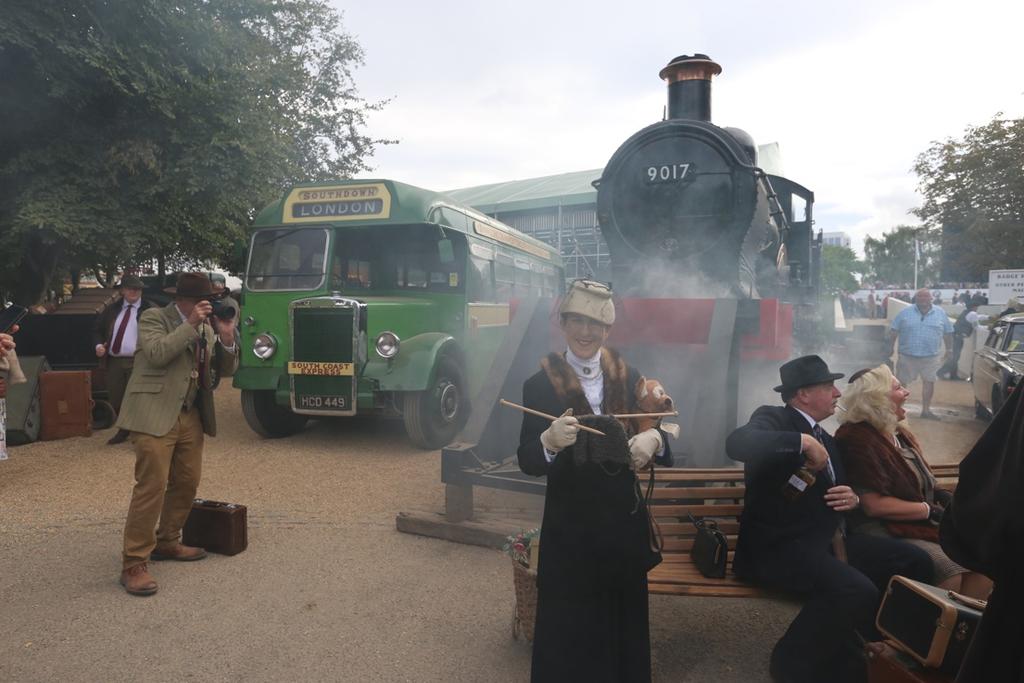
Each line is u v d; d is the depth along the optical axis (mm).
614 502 2275
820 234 11023
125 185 11352
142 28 10883
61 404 7781
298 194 7715
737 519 3504
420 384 6859
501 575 4008
